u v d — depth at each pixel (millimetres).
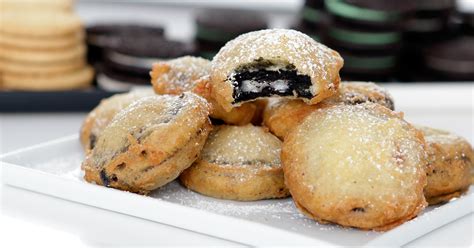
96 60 737
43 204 444
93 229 423
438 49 703
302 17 777
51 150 486
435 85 667
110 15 1096
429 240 416
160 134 429
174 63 487
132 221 428
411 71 729
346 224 411
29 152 477
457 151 455
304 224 420
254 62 443
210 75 457
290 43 445
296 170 420
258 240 405
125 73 674
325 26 708
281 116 458
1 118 635
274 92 448
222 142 456
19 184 455
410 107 653
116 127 446
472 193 441
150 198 427
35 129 617
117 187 439
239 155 451
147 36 736
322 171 413
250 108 471
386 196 406
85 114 651
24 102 635
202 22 705
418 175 415
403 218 410
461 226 428
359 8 689
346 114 433
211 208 437
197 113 439
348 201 405
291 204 443
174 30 1020
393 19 695
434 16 731
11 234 420
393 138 422
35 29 650
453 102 660
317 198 409
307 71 438
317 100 444
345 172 409
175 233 419
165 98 452
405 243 409
